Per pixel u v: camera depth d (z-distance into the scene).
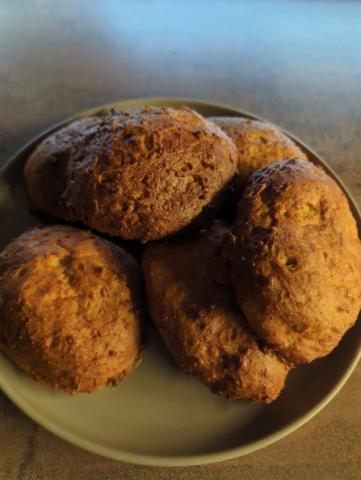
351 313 0.20
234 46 0.40
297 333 0.19
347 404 0.24
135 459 0.19
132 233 0.21
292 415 0.21
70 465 0.21
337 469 0.22
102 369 0.20
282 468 0.22
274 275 0.18
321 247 0.19
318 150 0.34
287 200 0.19
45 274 0.21
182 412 0.21
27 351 0.20
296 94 0.38
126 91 0.36
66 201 0.22
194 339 0.20
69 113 0.34
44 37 0.39
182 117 0.23
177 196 0.21
